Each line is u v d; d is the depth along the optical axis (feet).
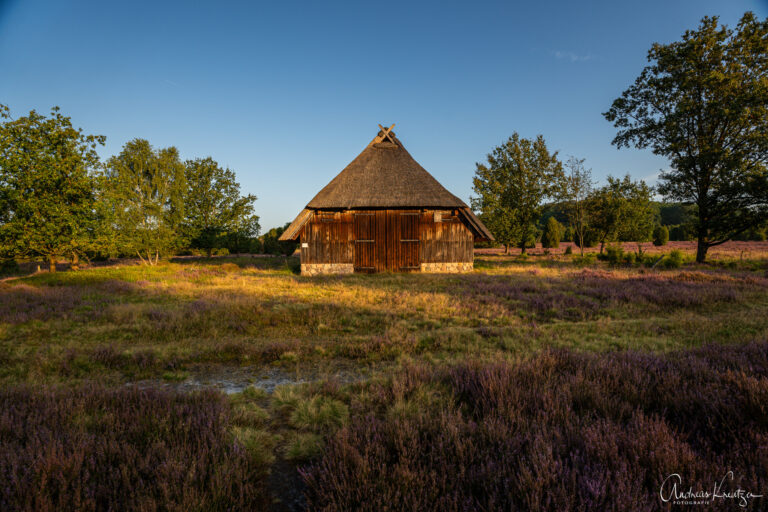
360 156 78.74
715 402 10.57
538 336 24.53
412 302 36.94
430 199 69.46
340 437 9.54
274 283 53.98
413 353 21.81
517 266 82.23
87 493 7.20
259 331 27.30
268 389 16.37
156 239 83.46
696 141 84.53
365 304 36.42
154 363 19.57
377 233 69.72
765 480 6.90
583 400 12.06
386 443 9.51
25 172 65.77
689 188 85.46
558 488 6.88
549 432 9.59
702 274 52.70
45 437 9.40
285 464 9.74
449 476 7.89
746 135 77.71
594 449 8.50
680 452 8.20
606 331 25.64
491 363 16.62
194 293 44.55
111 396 13.11
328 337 25.67
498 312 32.99
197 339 25.05
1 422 10.09
